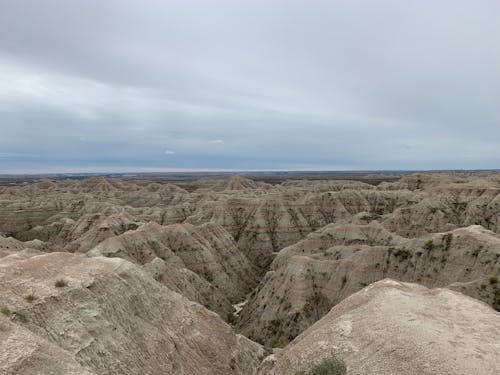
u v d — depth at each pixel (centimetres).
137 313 3584
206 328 4238
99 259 3941
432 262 6362
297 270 7131
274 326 6469
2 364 1892
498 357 2112
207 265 8900
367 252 7038
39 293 2870
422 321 2509
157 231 8981
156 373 3123
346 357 2405
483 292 4984
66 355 2188
